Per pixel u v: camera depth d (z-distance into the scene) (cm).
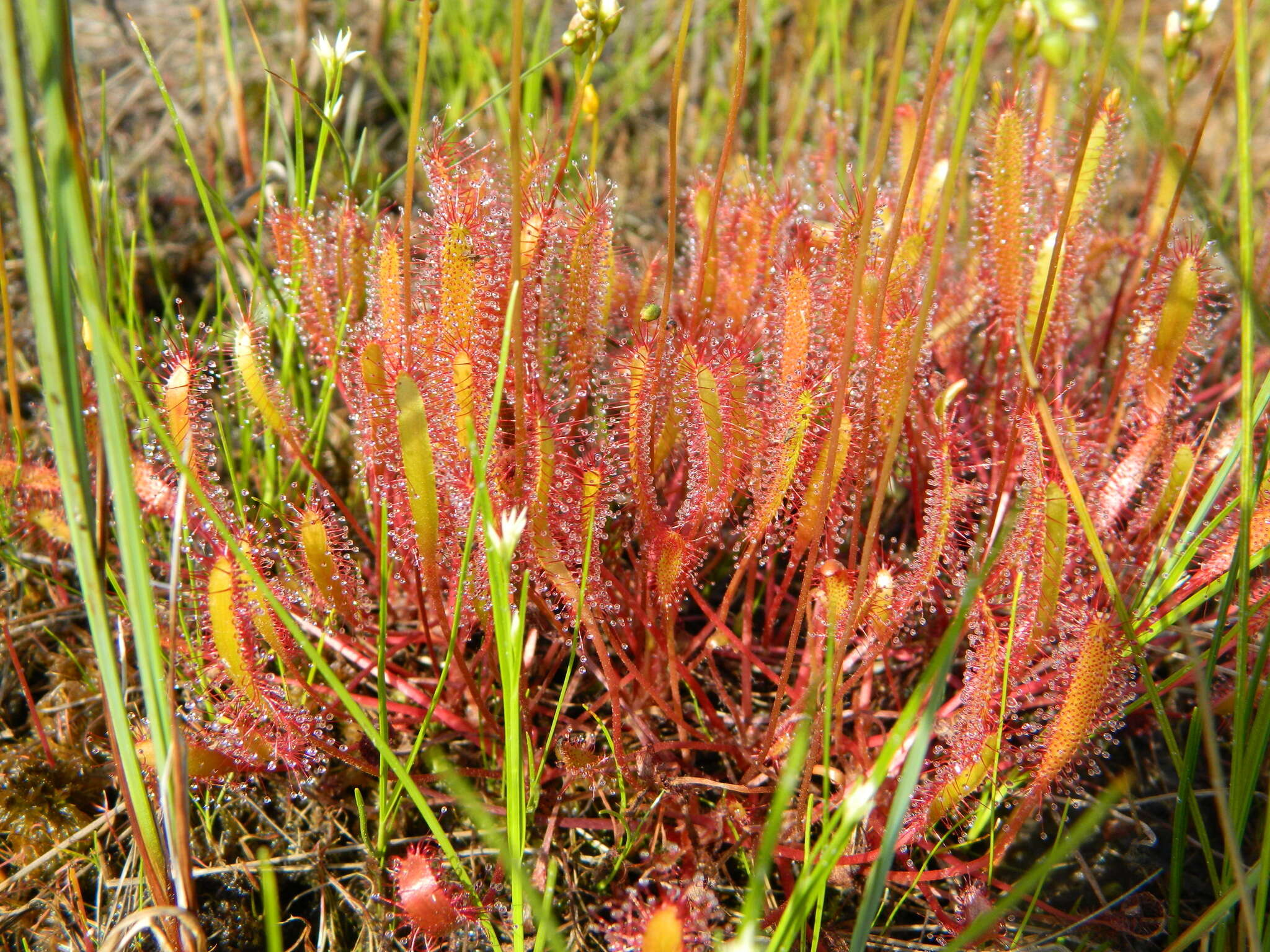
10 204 26
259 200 21
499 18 32
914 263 16
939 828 17
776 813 11
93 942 16
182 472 12
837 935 16
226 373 19
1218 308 25
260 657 15
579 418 19
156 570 20
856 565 17
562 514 15
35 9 11
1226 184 27
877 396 16
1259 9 31
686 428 16
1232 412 23
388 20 32
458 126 18
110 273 23
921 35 33
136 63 32
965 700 15
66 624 20
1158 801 18
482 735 17
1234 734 14
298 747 16
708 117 30
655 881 16
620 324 20
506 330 12
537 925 16
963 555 16
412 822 17
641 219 29
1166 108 30
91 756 18
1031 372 13
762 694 19
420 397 13
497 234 16
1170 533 17
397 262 15
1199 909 16
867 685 17
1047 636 16
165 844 15
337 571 15
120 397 12
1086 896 17
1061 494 13
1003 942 15
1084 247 19
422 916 14
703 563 20
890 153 23
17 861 17
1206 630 19
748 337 18
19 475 17
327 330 18
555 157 19
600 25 15
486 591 15
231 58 25
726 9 33
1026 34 13
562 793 17
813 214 23
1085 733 14
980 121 19
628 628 18
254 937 16
